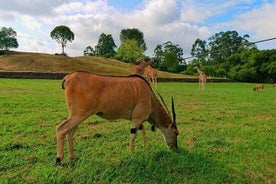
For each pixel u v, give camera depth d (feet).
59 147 18.72
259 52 270.26
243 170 19.29
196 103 55.52
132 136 21.12
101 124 31.99
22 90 67.97
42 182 16.28
